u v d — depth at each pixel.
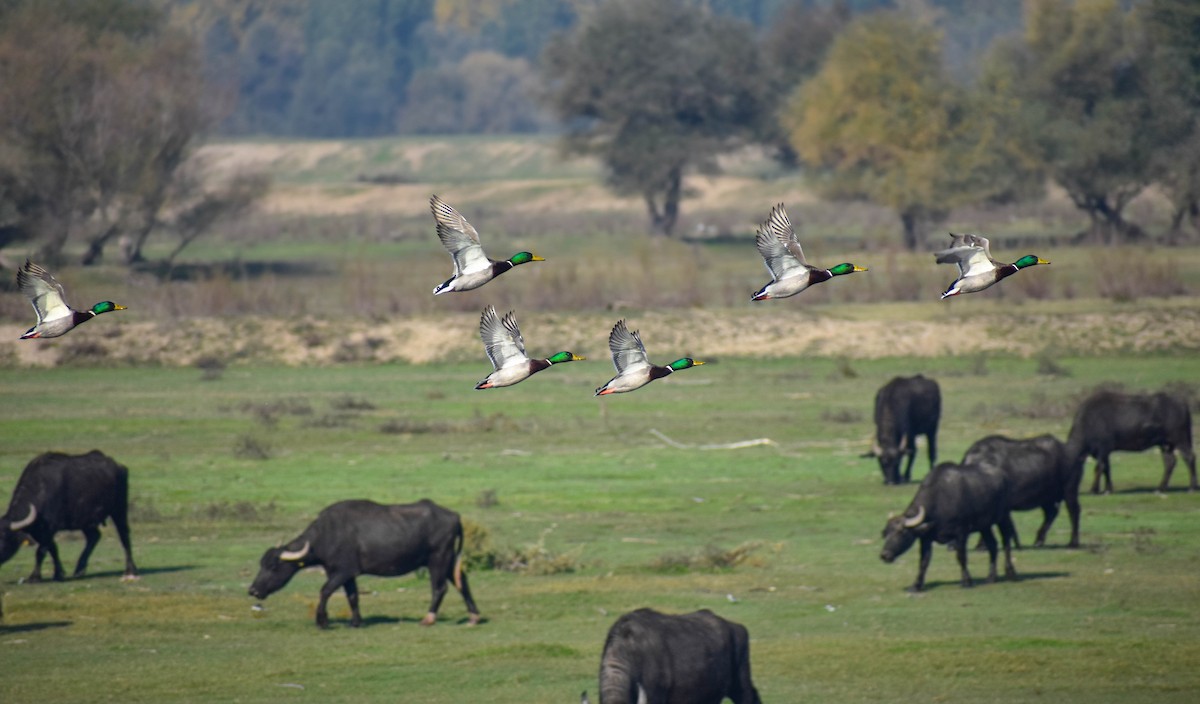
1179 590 104.06
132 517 141.50
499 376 66.31
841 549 124.12
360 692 80.19
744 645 66.25
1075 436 148.12
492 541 125.56
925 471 166.62
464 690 80.31
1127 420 146.25
